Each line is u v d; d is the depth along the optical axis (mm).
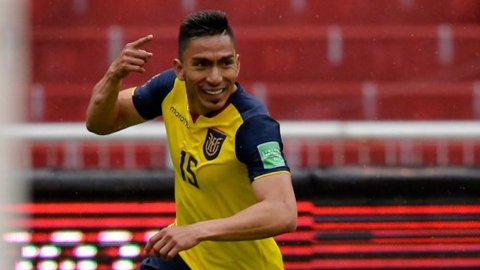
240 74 48188
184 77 11547
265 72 48094
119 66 11883
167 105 12672
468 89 45312
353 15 51250
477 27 49281
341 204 20953
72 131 24500
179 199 12898
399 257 20891
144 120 13281
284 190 11242
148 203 20828
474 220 20938
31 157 33844
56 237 20625
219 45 11062
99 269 20703
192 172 12273
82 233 20703
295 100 44312
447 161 35875
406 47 48906
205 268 13516
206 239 10812
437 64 48875
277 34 48406
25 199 20469
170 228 10820
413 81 48500
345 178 20812
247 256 13320
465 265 20906
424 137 24203
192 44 11109
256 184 11336
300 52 48250
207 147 12047
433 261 20906
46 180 20516
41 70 46875
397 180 20844
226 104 11898
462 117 44969
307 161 34719
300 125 24688
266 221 11000
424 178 20828
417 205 21000
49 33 47188
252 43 48375
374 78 48312
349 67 48406
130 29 47438
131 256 20734
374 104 44469
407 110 44812
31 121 42719
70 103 43094
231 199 12328
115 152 34656
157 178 20750
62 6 49438
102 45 47281
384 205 20953
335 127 24641
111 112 12609
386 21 50938
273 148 11469
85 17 49719
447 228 21000
